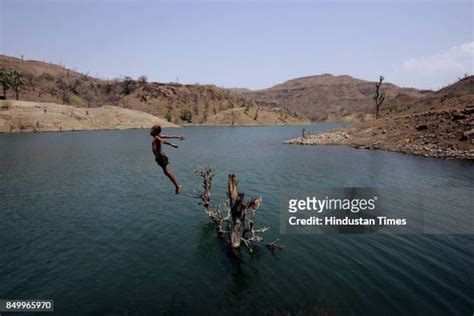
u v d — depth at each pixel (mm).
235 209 16391
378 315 11305
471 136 46219
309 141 73000
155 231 19859
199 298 12578
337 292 12828
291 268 14914
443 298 12234
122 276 14320
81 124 131000
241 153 59531
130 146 71375
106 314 11641
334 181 32844
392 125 66438
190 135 113875
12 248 17375
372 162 43719
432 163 40844
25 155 55062
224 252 16797
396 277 13898
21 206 25188
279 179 34594
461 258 15586
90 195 28594
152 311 11781
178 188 11633
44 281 13938
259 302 12266
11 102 121312
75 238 18766
